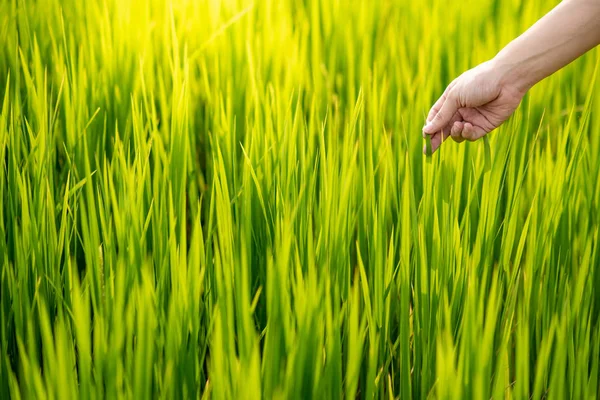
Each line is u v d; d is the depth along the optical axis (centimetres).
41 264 133
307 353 120
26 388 123
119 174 141
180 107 142
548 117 169
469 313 117
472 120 129
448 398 116
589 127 163
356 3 195
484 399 118
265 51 182
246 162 134
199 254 129
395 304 138
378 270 128
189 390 125
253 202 141
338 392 122
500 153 134
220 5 195
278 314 121
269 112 151
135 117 145
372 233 136
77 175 150
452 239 131
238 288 122
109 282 127
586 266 127
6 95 147
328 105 152
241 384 116
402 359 123
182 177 140
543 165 148
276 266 121
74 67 165
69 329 125
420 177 155
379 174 152
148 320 120
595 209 141
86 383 118
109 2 196
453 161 147
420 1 196
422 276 124
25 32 183
